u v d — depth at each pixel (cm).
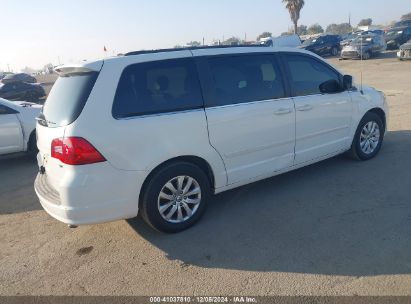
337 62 2539
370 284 292
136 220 432
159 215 379
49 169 364
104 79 348
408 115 860
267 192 480
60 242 399
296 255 339
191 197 402
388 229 368
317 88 491
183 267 336
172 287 310
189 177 392
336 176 514
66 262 360
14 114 719
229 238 378
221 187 420
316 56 502
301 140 477
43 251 383
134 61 365
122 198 355
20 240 411
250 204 450
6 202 529
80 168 334
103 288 316
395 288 285
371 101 556
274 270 321
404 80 1505
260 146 437
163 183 375
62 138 334
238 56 427
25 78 2980
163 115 367
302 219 404
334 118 509
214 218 422
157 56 378
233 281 311
